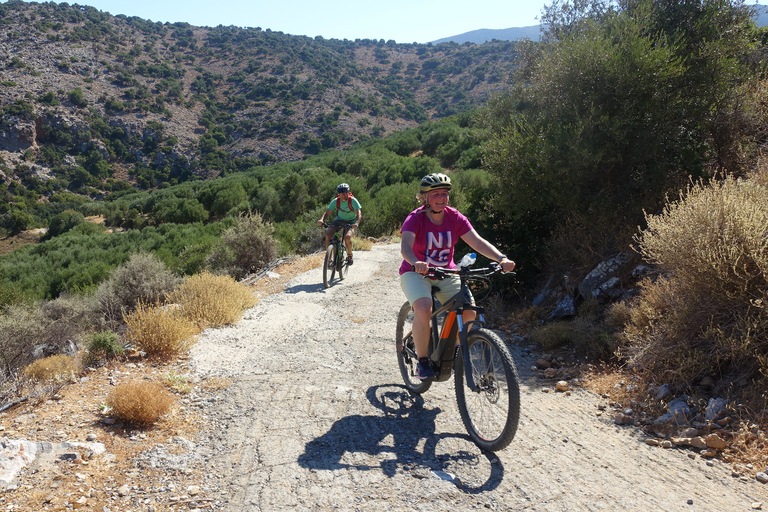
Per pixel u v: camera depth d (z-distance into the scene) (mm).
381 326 6660
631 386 4250
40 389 4168
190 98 167625
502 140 7438
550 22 8898
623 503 2664
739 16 7082
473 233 3713
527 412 3947
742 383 3723
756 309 3900
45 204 99375
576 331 5523
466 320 3441
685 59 6461
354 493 2762
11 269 29828
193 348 5582
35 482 2789
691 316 4180
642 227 6344
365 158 47375
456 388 3594
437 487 2816
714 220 4191
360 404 4062
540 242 7828
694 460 3127
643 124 6457
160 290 9781
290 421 3736
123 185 121812
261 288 9484
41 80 140875
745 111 6820
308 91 175875
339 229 9930
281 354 5539
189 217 45688
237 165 133875
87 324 8633
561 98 7090
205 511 2605
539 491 2787
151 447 3305
